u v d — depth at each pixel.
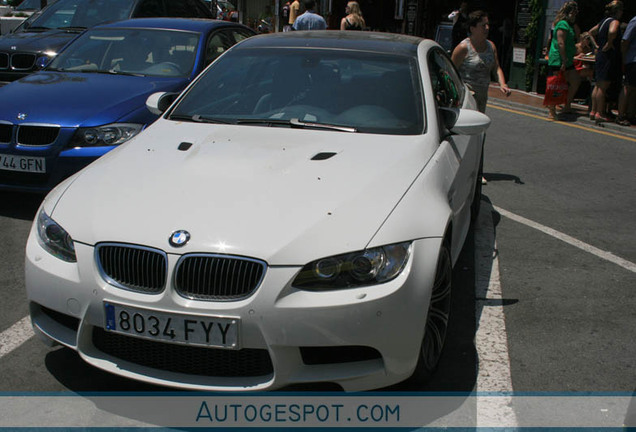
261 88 4.19
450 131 4.03
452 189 3.61
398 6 20.56
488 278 4.64
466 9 15.98
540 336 3.81
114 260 2.83
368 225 2.85
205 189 3.06
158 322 2.74
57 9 10.02
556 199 6.70
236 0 28.09
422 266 2.88
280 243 2.72
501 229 5.72
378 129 3.79
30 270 3.03
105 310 2.81
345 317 2.67
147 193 3.06
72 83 5.89
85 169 3.51
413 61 4.30
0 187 5.34
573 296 4.38
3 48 8.91
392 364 2.81
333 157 3.41
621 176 7.69
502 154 8.76
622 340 3.79
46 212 3.14
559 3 13.84
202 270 2.71
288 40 4.64
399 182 3.19
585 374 3.42
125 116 5.33
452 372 3.40
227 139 3.66
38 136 5.19
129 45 6.77
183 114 4.15
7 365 3.35
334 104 3.99
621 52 10.47
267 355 2.74
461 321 3.98
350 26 12.26
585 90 13.02
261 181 3.12
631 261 5.04
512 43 15.06
